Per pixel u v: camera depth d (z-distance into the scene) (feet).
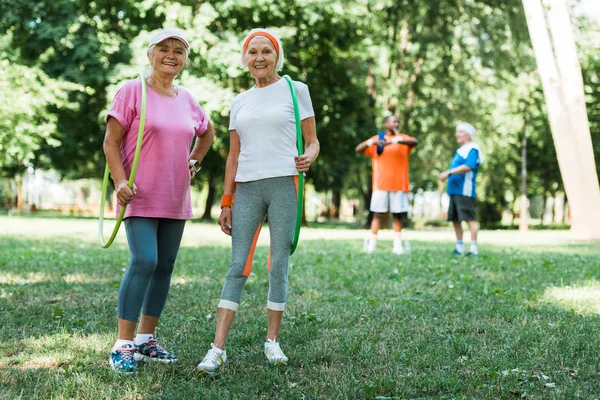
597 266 25.67
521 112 91.76
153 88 11.23
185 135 11.19
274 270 11.18
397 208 31.45
